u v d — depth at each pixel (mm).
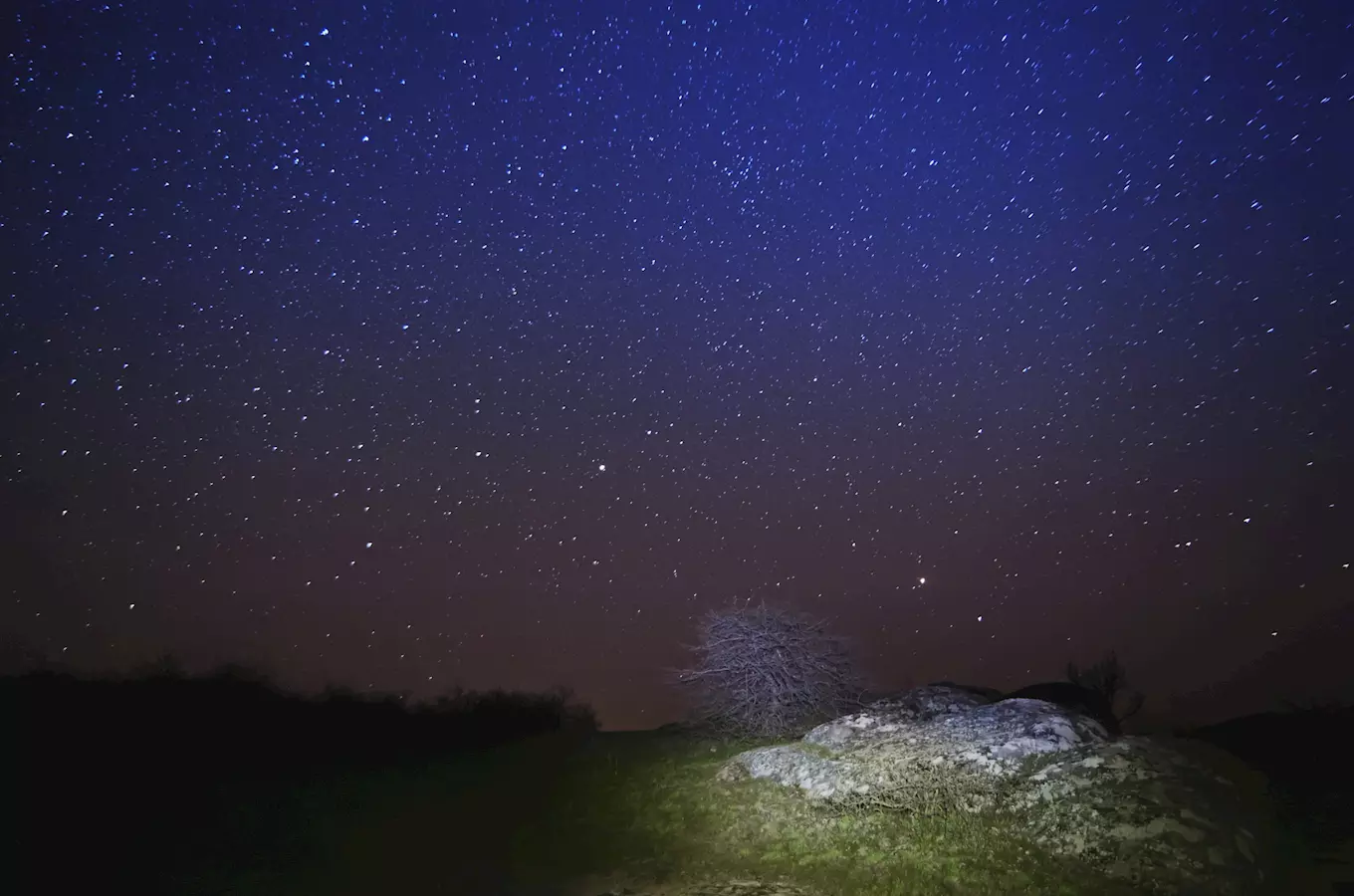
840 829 9711
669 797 11328
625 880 8742
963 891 8023
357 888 8438
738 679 14938
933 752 11086
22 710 11672
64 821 8883
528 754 13625
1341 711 13875
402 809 10672
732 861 9164
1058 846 8797
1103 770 9766
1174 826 8656
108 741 11164
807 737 12977
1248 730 13758
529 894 8375
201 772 10781
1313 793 10414
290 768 11500
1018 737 10922
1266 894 7922
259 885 8234
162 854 8539
